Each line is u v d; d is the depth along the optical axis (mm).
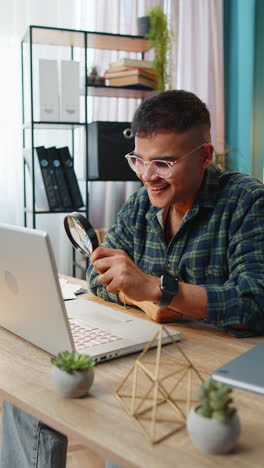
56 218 3316
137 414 740
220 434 629
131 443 666
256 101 3838
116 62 3080
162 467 613
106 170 3012
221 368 841
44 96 2848
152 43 3146
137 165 1251
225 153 3775
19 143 3164
